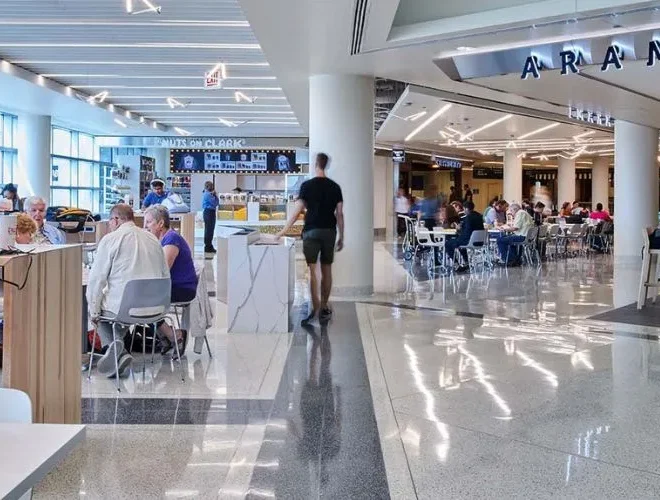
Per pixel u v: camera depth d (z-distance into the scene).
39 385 3.06
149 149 24.08
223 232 8.91
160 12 8.50
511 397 4.36
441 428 3.76
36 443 1.53
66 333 3.41
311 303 7.70
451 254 13.59
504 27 6.73
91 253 10.39
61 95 14.00
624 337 6.36
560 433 3.68
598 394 4.43
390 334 6.46
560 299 8.95
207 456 3.35
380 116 15.86
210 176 22.45
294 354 5.61
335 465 3.23
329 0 5.93
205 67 11.97
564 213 21.56
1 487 1.29
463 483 3.02
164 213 5.59
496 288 10.09
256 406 4.18
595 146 22.55
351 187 8.84
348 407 4.16
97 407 4.14
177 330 5.62
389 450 3.43
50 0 8.09
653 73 9.16
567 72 7.53
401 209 25.28
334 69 8.65
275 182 22.56
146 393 4.46
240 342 6.10
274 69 8.67
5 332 2.78
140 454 3.37
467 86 10.09
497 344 6.02
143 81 13.48
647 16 6.29
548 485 3.00
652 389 4.55
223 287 8.73
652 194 14.83
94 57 11.31
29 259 2.93
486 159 30.30
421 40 7.20
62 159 20.38
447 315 7.59
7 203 8.99
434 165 30.89
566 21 6.48
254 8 6.19
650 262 8.47
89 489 2.95
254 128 20.83
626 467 3.20
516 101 12.20
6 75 11.84
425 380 4.79
